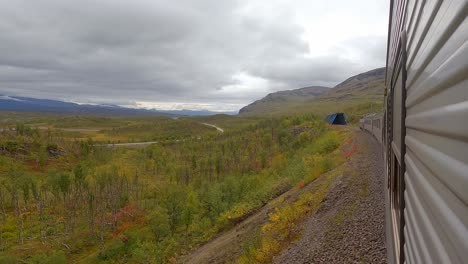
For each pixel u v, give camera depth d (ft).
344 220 33.94
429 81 5.83
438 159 5.03
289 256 34.55
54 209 156.97
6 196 167.32
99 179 168.86
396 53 13.61
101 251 106.93
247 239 52.95
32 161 271.28
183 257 79.56
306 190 57.31
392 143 17.01
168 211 112.16
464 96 3.63
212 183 160.66
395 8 14.60
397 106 13.43
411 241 8.16
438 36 5.07
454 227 3.99
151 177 213.87
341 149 90.07
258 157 198.49
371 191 39.50
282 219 48.39
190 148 311.27
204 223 93.30
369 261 24.68
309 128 207.62
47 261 104.32
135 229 118.73
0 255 109.91
